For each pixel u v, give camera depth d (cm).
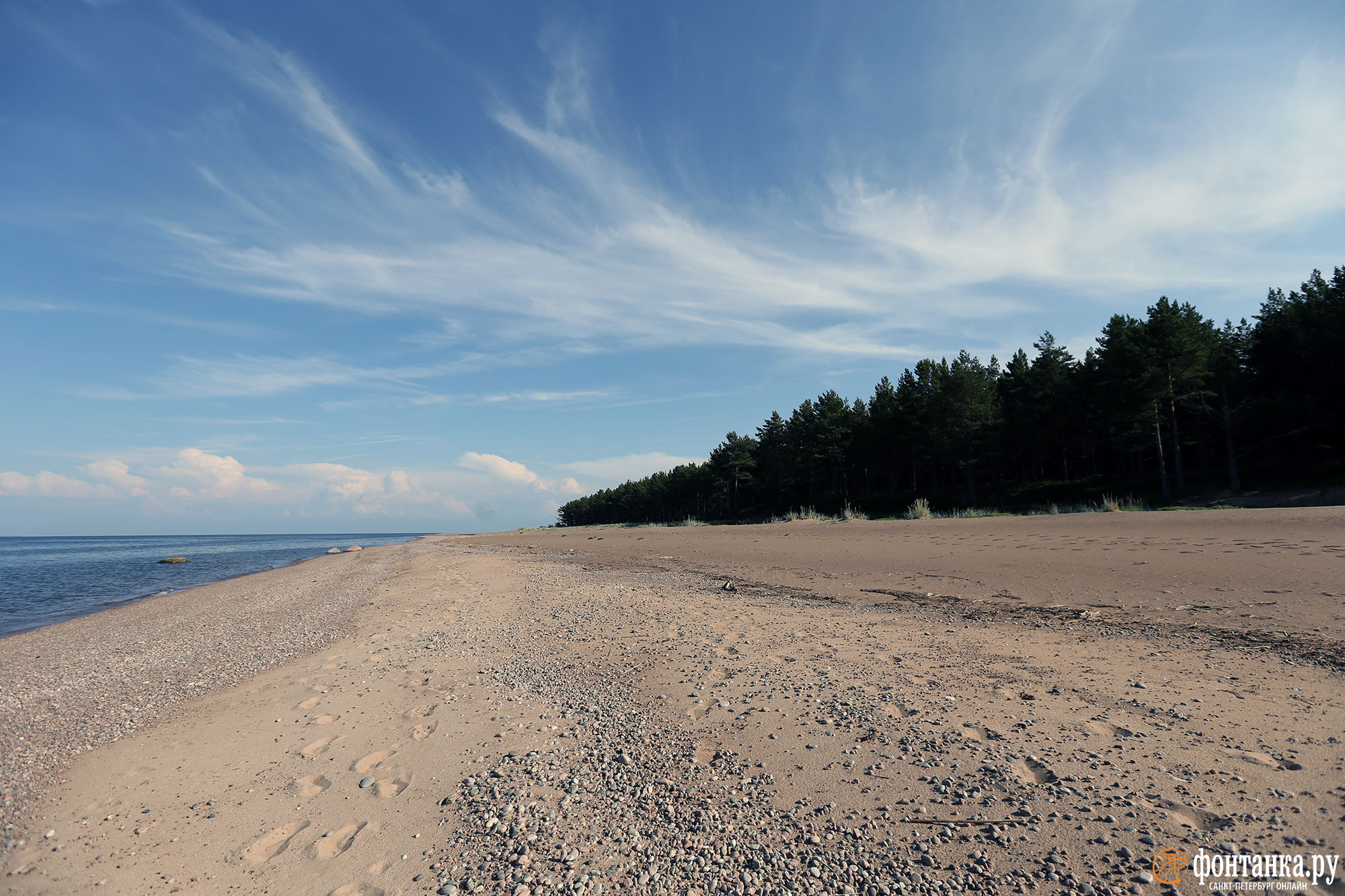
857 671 662
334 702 722
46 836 466
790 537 2436
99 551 8369
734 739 520
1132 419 3919
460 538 7400
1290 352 3969
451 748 556
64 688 908
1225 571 1003
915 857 342
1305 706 475
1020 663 641
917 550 1659
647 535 3766
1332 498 2903
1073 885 305
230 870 402
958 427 4800
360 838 423
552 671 770
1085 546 1413
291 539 17950
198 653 1098
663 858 366
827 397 6612
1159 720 471
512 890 347
